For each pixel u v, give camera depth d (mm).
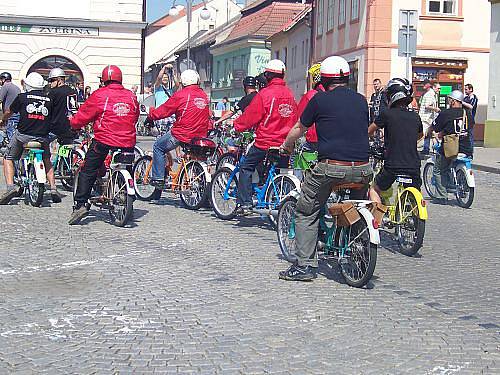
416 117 9914
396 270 8992
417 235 9641
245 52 62094
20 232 10633
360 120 7887
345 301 7465
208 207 13047
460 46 32719
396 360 5820
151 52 84125
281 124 10867
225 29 72500
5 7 39344
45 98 12758
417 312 7160
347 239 8070
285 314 6961
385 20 32438
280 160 10914
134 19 40281
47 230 10812
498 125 28406
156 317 6793
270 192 11055
